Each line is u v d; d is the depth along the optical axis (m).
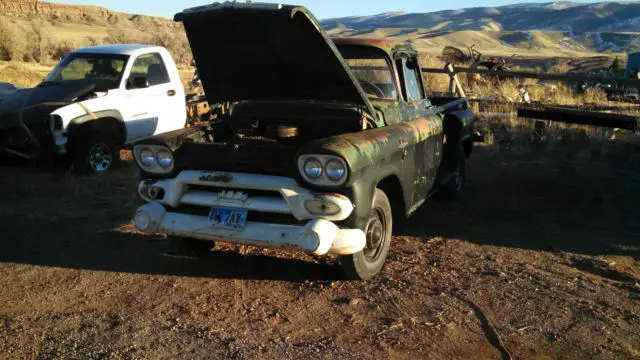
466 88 17.64
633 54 22.69
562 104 14.91
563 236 5.61
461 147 7.02
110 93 8.29
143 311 3.88
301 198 3.90
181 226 4.23
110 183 7.67
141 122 8.75
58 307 3.94
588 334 3.55
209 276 4.54
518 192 7.44
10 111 7.80
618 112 13.00
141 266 4.74
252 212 4.17
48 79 8.68
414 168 5.12
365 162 3.97
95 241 5.36
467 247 5.25
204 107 10.45
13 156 8.06
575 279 4.46
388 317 3.79
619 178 8.16
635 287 4.30
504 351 3.34
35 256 4.94
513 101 14.86
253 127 4.95
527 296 4.13
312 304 4.00
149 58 9.16
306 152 3.84
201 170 4.29
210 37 4.72
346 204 3.83
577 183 7.89
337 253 3.92
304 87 4.90
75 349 3.35
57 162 8.06
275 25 4.30
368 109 4.70
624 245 5.31
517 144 10.80
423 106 5.89
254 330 3.60
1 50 33.78
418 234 5.65
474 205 6.83
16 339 3.46
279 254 5.04
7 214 6.18
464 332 3.58
